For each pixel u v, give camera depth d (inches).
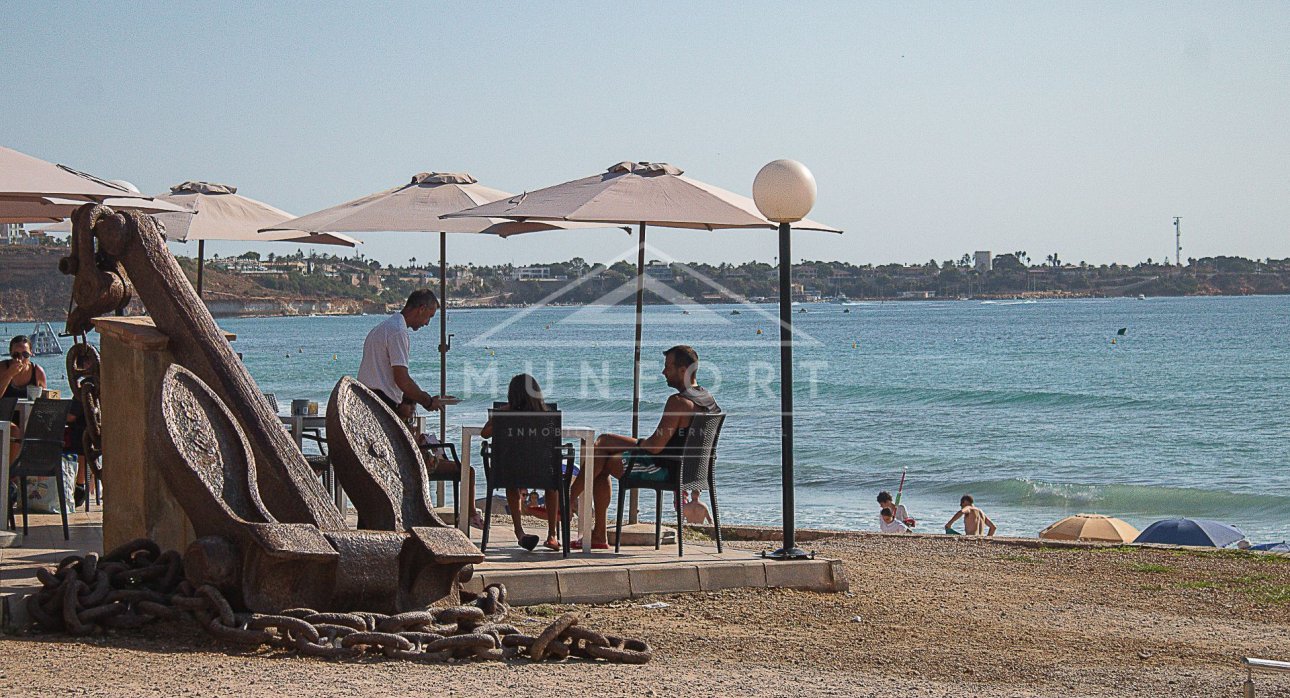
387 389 409.4
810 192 394.6
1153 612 396.5
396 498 304.8
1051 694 277.7
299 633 260.7
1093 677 298.8
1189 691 285.7
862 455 1510.8
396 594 285.7
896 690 270.7
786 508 406.0
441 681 243.4
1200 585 450.0
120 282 331.3
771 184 393.4
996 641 339.9
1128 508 1225.4
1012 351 3501.5
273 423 300.2
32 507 431.2
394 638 262.5
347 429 306.0
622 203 403.2
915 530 1059.9
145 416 304.3
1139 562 510.9
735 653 305.9
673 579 374.6
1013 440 1672.0
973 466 1443.2
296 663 251.9
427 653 265.1
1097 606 405.1
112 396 321.1
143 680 226.7
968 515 993.5
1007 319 5625.0
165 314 308.8
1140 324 5022.1
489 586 325.1
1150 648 337.7
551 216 394.6
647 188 415.5
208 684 225.6
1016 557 522.3
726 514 960.9
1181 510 1214.9
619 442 398.9
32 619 275.7
